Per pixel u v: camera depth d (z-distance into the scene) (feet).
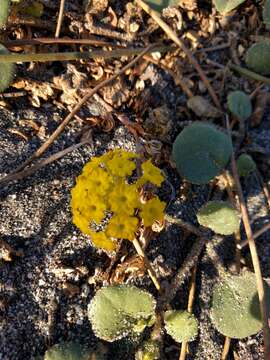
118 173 0.46
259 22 0.68
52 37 0.63
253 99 0.65
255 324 0.53
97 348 0.52
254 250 0.54
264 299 0.52
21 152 0.57
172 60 0.64
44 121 0.59
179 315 0.50
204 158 0.57
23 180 0.55
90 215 0.46
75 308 0.53
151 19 0.66
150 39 0.65
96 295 0.51
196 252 0.57
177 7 0.66
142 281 0.55
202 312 0.55
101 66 0.62
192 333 0.50
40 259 0.53
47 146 0.57
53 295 0.52
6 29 0.61
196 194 0.60
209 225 0.54
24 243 0.53
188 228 0.57
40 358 0.50
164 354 0.53
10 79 0.57
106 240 0.46
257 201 0.60
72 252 0.54
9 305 0.51
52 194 0.55
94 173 0.46
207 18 0.67
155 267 0.55
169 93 0.63
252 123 0.64
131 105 0.62
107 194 0.46
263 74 0.66
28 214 0.54
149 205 0.47
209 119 0.63
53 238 0.54
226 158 0.57
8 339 0.50
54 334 0.52
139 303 0.51
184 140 0.57
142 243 0.55
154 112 0.61
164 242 0.57
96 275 0.54
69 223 0.55
